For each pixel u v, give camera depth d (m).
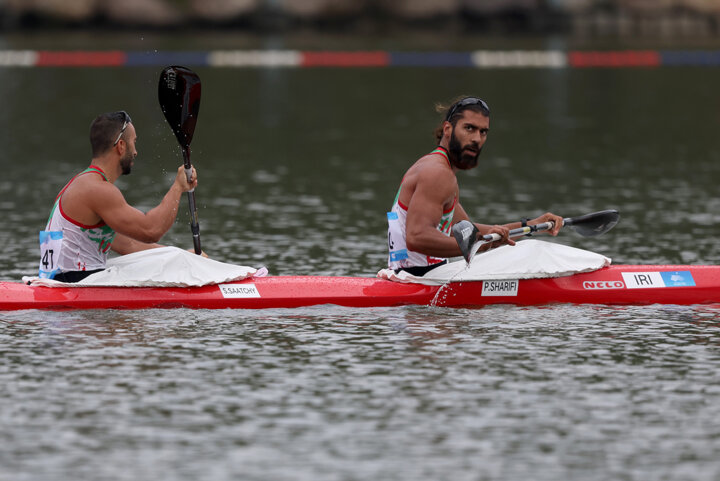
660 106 98.75
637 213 49.50
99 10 168.00
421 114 94.00
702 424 22.25
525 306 31.88
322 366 25.89
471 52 146.88
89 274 30.50
